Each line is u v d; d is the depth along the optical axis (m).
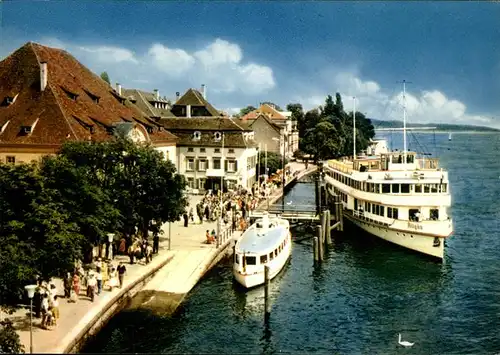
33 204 31.38
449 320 35.88
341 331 34.09
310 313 36.81
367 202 55.62
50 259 31.31
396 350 31.28
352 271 46.34
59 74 57.47
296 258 51.03
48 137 50.00
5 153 49.84
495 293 40.72
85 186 36.38
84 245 37.69
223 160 82.31
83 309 31.62
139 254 43.72
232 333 33.22
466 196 83.12
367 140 156.12
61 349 26.08
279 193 84.62
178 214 46.47
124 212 42.72
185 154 83.38
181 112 106.62
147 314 34.59
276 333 33.44
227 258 49.66
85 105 57.88
